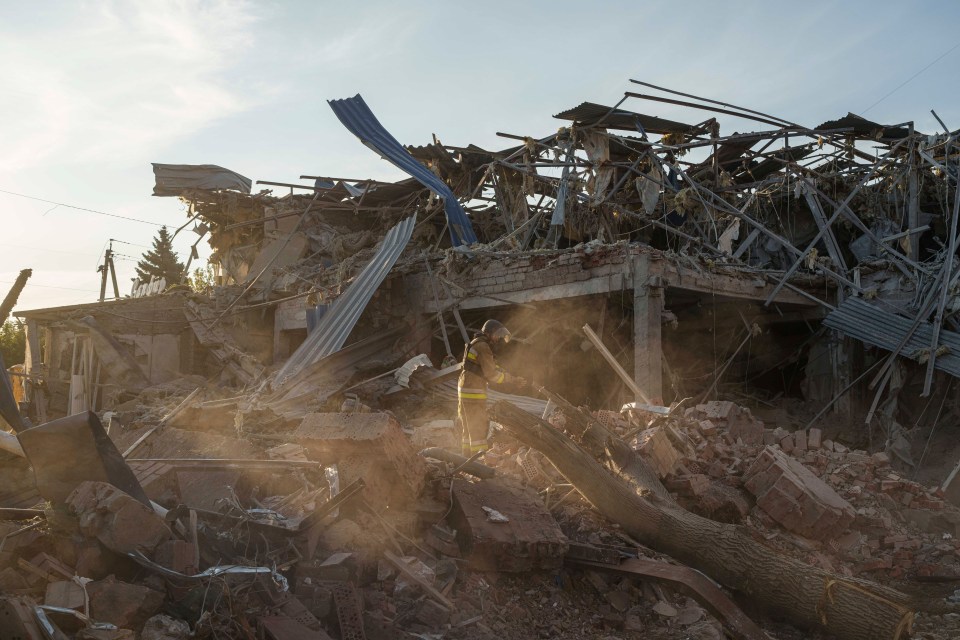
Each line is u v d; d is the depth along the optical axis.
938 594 6.57
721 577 6.16
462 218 21.97
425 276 19.08
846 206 18.83
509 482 6.82
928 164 18.31
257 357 25.39
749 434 8.79
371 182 28.88
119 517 4.36
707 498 7.30
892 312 16.36
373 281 19.08
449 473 6.37
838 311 16.89
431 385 15.71
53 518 4.56
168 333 24.92
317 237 29.77
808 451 8.69
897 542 7.27
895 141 19.47
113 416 11.17
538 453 7.84
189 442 9.12
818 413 17.44
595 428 7.56
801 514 7.19
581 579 6.04
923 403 15.49
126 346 24.08
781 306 18.44
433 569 5.43
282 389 16.22
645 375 13.77
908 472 13.87
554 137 21.08
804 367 19.05
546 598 5.72
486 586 5.55
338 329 18.11
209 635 3.96
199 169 29.00
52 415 23.70
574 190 20.33
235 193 29.08
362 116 25.00
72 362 23.61
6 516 5.10
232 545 5.03
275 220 29.50
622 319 16.81
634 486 7.10
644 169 21.11
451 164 24.83
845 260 21.00
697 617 5.57
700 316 18.92
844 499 7.77
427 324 19.03
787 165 19.66
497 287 17.11
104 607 3.93
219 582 4.20
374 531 5.56
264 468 7.06
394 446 5.85
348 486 5.58
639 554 6.52
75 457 4.81
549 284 15.91
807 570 5.80
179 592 4.23
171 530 4.76
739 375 20.19
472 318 19.41
